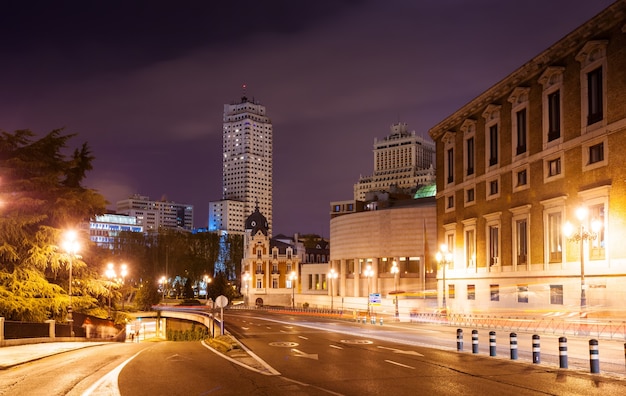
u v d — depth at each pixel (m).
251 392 14.48
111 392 14.39
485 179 54.12
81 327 44.78
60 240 42.44
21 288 39.16
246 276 136.25
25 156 45.94
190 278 156.75
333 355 24.09
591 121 39.59
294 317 77.06
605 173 37.72
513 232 48.88
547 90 44.44
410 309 77.56
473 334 24.16
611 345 28.12
